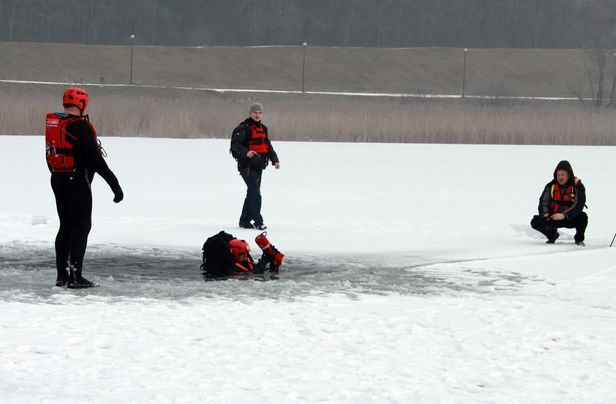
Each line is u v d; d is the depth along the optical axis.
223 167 32.38
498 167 34.84
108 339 8.57
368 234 17.25
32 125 51.03
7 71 149.12
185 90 133.38
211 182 27.20
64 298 10.67
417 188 26.80
